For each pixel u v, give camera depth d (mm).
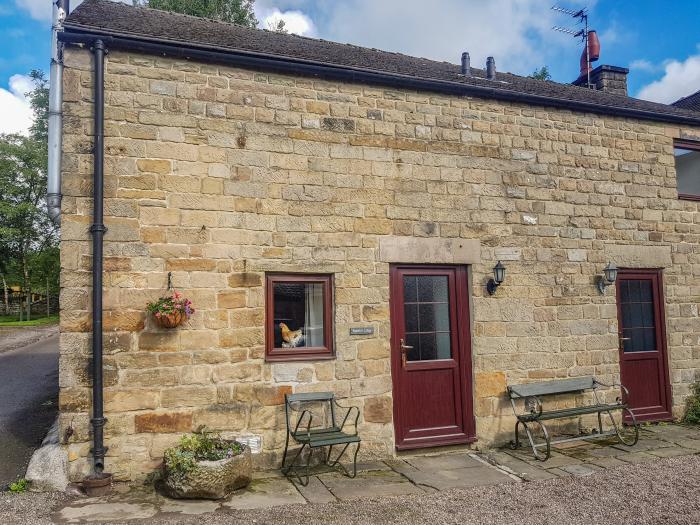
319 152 5539
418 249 5844
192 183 5051
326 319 5477
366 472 5117
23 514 3953
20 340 16359
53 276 24594
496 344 6125
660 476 4941
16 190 23438
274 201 5316
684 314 7371
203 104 5160
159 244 4898
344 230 5562
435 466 5336
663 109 8156
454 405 5957
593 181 6867
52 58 4863
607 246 6863
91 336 4637
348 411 5266
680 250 7387
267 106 5387
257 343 5129
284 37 7086
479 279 6121
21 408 7461
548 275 6469
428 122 6043
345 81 5723
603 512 4125
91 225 4699
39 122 24594
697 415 7066
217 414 4945
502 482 4836
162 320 4684
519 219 6383
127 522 3820
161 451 4758
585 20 10516
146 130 4957
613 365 6715
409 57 8125
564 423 6445
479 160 6242
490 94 6309
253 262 5184
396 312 5805
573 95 7785
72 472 4531
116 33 4840
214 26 6613
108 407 4648
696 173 7949
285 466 5117
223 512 4039
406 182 5875
